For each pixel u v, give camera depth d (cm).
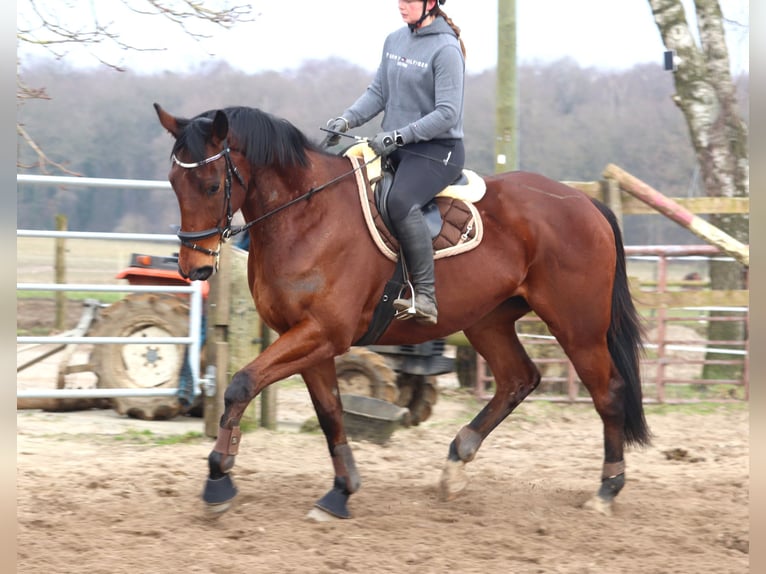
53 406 1103
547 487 796
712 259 1409
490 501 738
